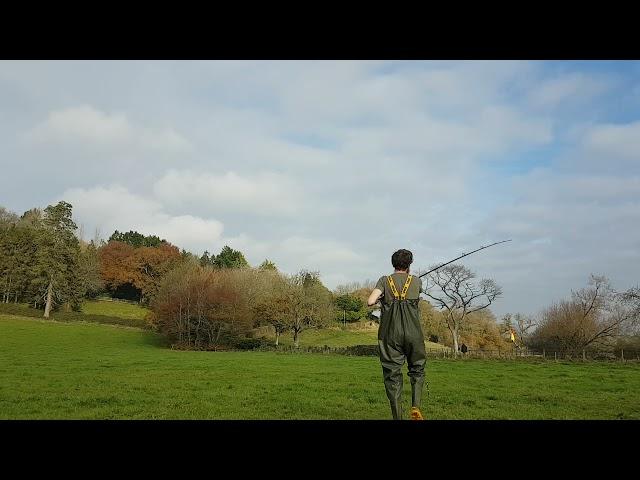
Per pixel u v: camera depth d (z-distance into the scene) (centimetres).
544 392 1431
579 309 6400
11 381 1689
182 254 11956
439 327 8275
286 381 1733
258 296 8606
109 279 11169
